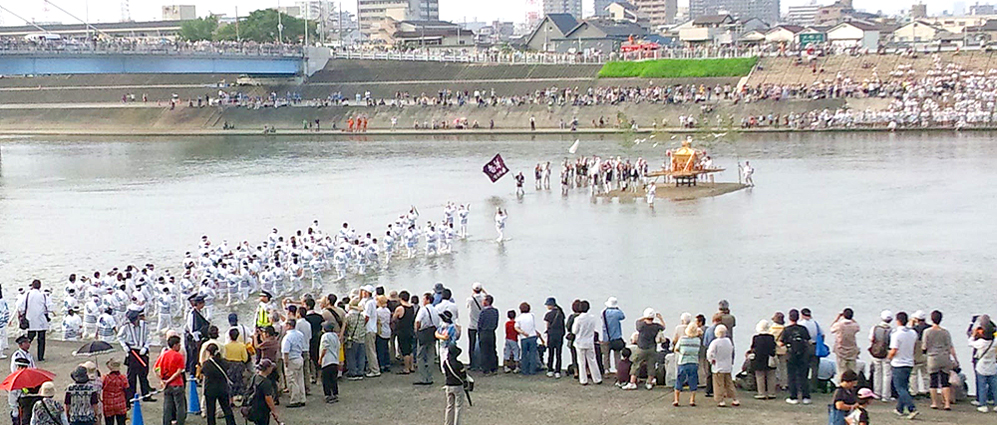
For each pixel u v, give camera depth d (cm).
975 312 5266
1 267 7162
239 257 6234
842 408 2881
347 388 3753
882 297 5628
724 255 6894
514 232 8081
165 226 8850
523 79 19488
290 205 9962
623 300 5734
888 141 14238
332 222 8806
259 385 3169
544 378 3875
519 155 14075
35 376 3114
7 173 13512
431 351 3778
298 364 3516
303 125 19275
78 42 17088
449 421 3231
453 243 7694
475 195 10375
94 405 3059
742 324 5125
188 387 3656
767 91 16925
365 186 11319
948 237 7288
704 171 10406
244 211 9638
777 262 6625
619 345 3869
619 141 15488
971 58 16900
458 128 18138
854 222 8031
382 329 3950
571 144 15312
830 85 16888
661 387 3709
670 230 7931
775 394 3572
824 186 10119
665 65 18775
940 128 15362
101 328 4962
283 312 4778
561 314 3900
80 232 8612
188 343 3744
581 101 17912
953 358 3422
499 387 3753
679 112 17038
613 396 3609
